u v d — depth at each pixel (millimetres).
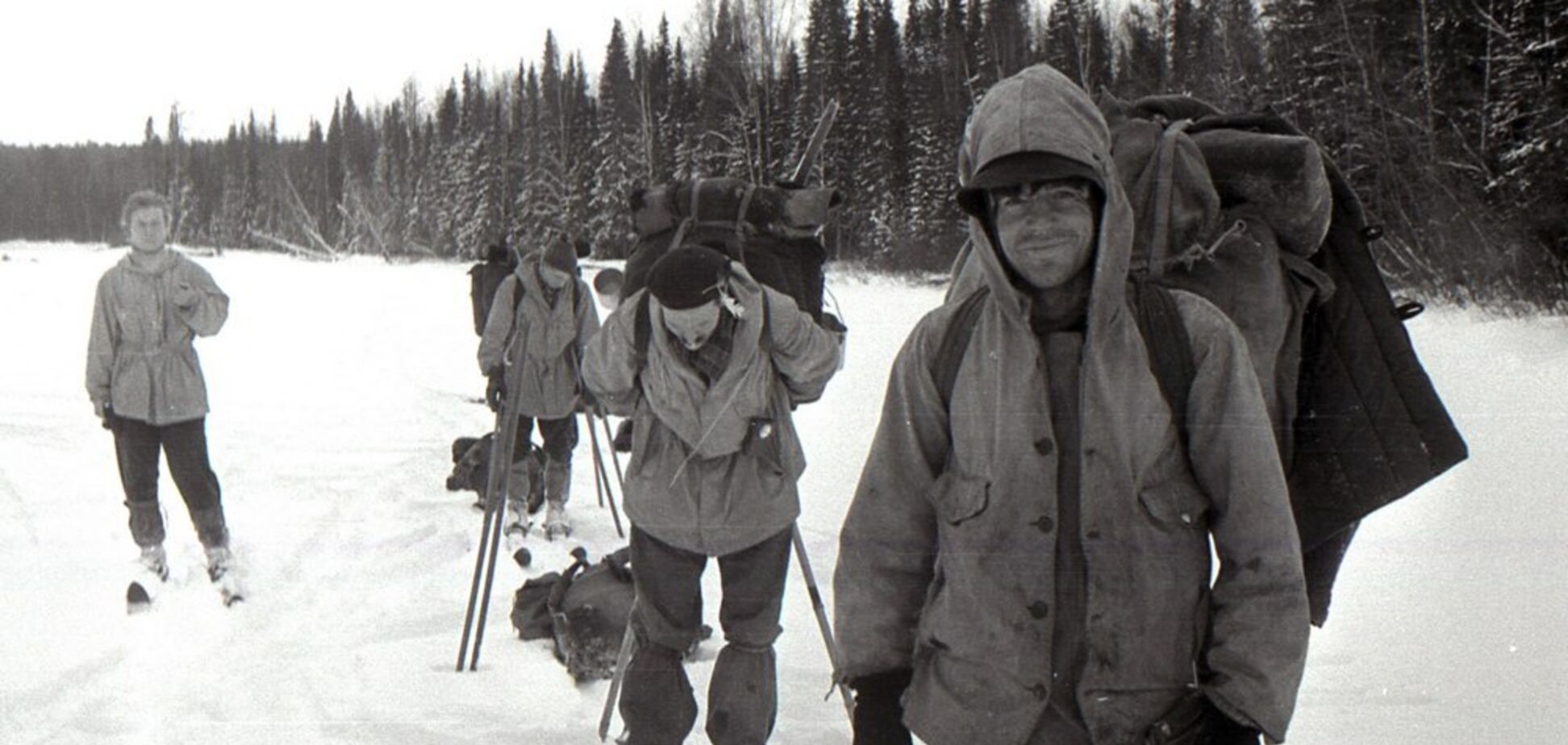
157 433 6137
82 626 5301
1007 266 2092
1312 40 26609
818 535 7008
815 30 56125
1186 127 2912
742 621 3699
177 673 4734
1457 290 20328
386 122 100375
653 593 3668
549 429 7441
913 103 50938
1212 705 2002
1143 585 2002
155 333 6035
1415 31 25359
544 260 7285
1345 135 25266
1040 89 2068
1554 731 3564
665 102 67188
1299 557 1994
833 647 3906
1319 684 4145
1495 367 13141
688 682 3732
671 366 3521
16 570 6152
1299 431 2773
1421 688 4039
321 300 32812
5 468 8844
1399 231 22562
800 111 54562
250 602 5797
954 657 2121
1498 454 8289
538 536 7453
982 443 2092
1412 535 6270
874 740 2248
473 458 8477
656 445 3662
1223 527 2025
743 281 3580
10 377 14672
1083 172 1979
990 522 2072
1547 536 6074
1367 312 2791
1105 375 2014
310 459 9797
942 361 2193
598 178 68938
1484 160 22453
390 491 8617
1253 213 2705
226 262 70188
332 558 6688
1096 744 2006
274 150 106375
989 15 50031
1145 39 43938
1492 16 24078
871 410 11375
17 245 103375
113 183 110062
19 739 3998
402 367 17625
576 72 81375
